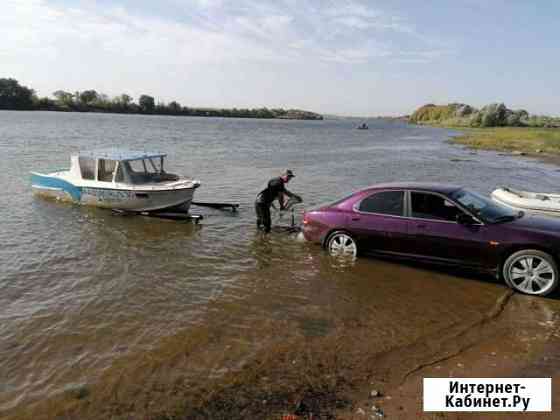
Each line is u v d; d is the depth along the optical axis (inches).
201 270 309.6
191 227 439.5
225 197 608.4
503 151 1657.2
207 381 175.0
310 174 892.0
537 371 178.7
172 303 252.7
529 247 258.1
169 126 3378.4
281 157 1259.2
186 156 1198.9
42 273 302.2
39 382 176.9
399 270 304.5
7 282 285.0
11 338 212.5
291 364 186.7
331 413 154.0
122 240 389.1
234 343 205.8
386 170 997.8
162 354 196.4
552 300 251.9
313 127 4781.0
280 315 235.9
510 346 200.4
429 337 210.2
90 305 250.5
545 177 917.8
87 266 317.7
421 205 297.7
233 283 283.6
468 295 261.0
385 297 259.0
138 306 248.7
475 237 272.2
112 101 7263.8
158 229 430.9
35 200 546.9
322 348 200.4
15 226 429.7
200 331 218.1
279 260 330.0
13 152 1122.7
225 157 1201.4
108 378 178.4
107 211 506.3
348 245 325.1
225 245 373.4
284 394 165.5
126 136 1979.6
